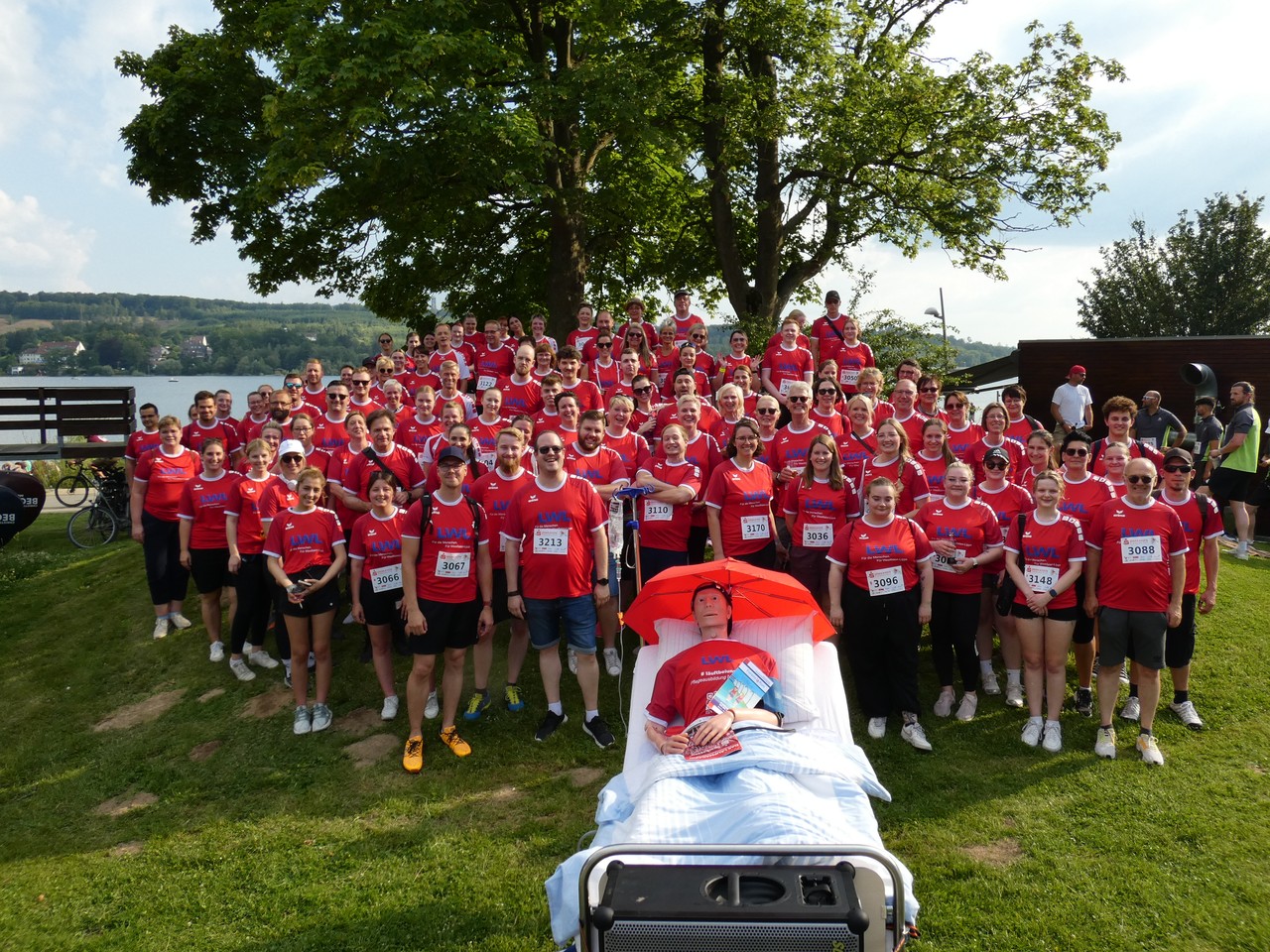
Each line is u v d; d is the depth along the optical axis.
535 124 15.80
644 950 2.97
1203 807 5.51
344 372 10.14
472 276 20.48
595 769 6.27
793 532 7.43
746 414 9.66
